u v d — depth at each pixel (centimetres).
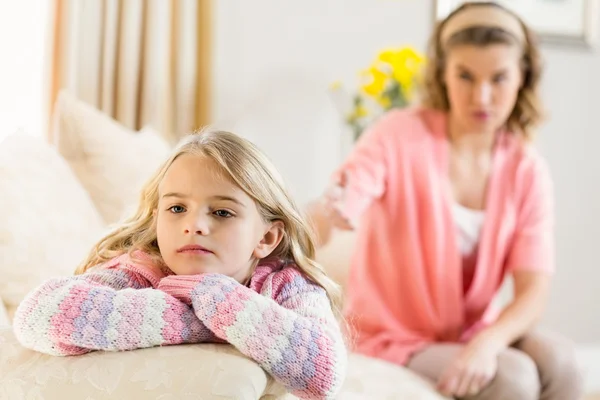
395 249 182
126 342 91
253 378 86
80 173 180
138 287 102
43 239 141
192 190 96
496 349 160
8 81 244
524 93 189
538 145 303
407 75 255
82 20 245
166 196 97
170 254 97
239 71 273
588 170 310
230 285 93
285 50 278
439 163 182
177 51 255
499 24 177
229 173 96
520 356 160
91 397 88
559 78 305
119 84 249
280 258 108
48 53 244
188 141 100
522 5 300
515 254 182
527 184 184
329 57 283
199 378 86
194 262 96
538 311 174
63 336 91
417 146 182
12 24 243
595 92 310
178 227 96
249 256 99
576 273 310
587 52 308
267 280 101
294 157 280
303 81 280
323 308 99
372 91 261
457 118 185
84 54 246
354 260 187
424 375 164
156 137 207
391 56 258
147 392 86
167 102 255
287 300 99
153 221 107
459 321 179
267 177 101
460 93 177
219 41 270
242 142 102
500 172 184
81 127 182
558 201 307
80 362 92
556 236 307
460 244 182
